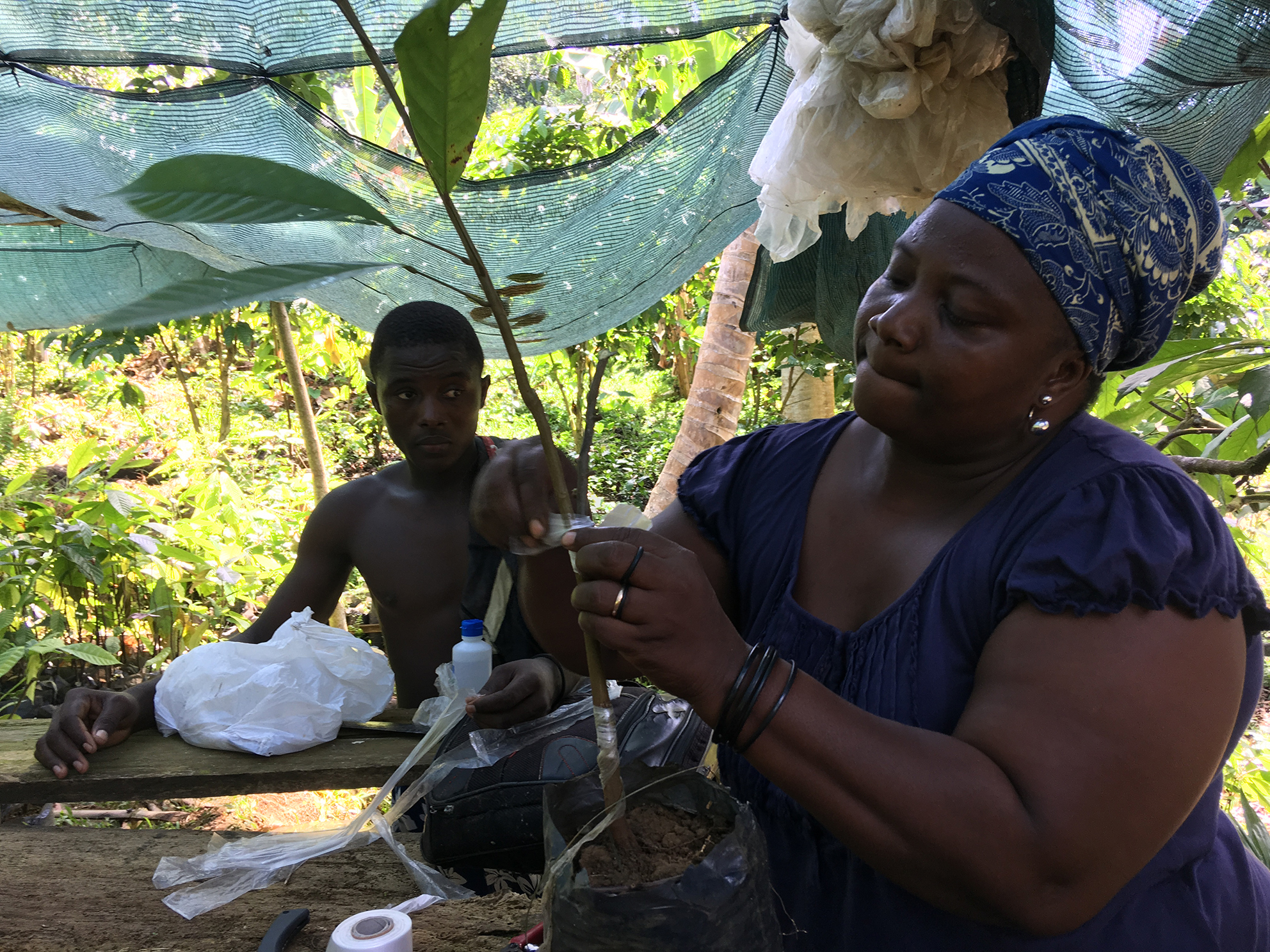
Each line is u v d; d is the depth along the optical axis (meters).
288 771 1.69
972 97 1.56
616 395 9.12
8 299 3.39
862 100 1.54
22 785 1.65
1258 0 1.33
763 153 1.78
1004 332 0.81
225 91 1.94
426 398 1.91
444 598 2.04
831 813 0.75
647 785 0.83
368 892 1.42
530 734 1.55
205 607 4.92
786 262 2.59
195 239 2.63
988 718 0.78
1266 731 4.16
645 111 3.52
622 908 0.71
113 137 2.09
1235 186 1.84
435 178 0.68
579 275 2.56
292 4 1.77
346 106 2.46
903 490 0.97
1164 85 1.47
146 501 5.40
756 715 0.74
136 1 1.79
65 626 4.20
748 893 0.74
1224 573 0.80
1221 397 2.23
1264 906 0.97
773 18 1.84
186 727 1.79
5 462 6.16
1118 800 0.73
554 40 1.84
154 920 1.32
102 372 7.93
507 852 1.45
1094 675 0.76
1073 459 0.88
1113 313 0.83
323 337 6.68
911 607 0.91
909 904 0.89
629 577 0.74
